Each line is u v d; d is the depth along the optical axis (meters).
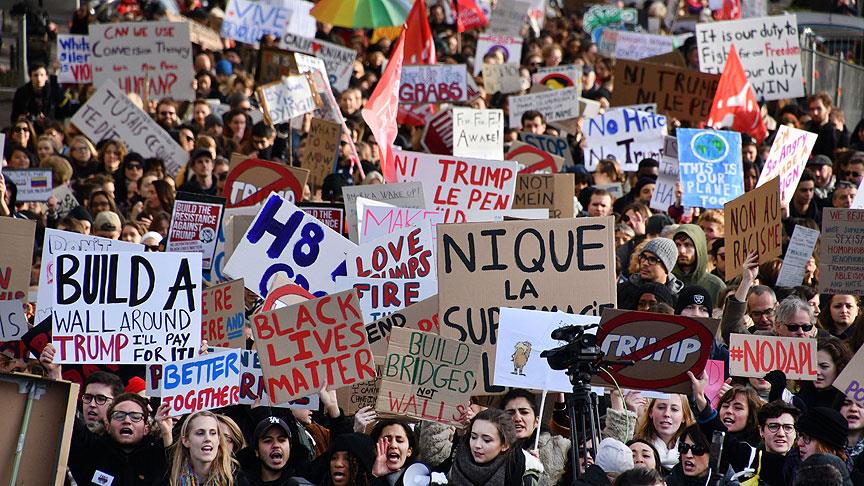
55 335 15.41
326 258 17.08
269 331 14.66
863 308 18.78
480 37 40.41
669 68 30.97
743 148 27.55
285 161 28.20
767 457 13.67
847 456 13.34
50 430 12.08
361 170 25.12
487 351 15.66
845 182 23.61
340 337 14.72
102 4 43.84
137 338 15.48
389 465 13.80
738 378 16.77
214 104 32.75
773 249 18.30
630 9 52.91
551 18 55.28
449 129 30.33
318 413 16.27
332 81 35.88
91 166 27.12
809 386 16.06
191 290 15.56
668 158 25.31
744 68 33.09
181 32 31.52
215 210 19.64
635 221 22.38
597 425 13.63
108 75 31.73
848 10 52.25
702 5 55.25
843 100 43.41
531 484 12.48
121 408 13.83
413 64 33.69
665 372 13.73
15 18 43.09
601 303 15.69
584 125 29.02
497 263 15.77
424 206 19.64
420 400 14.28
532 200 21.48
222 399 14.59
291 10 37.78
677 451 13.95
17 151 26.83
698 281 19.66
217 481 13.20
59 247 17.00
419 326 16.27
